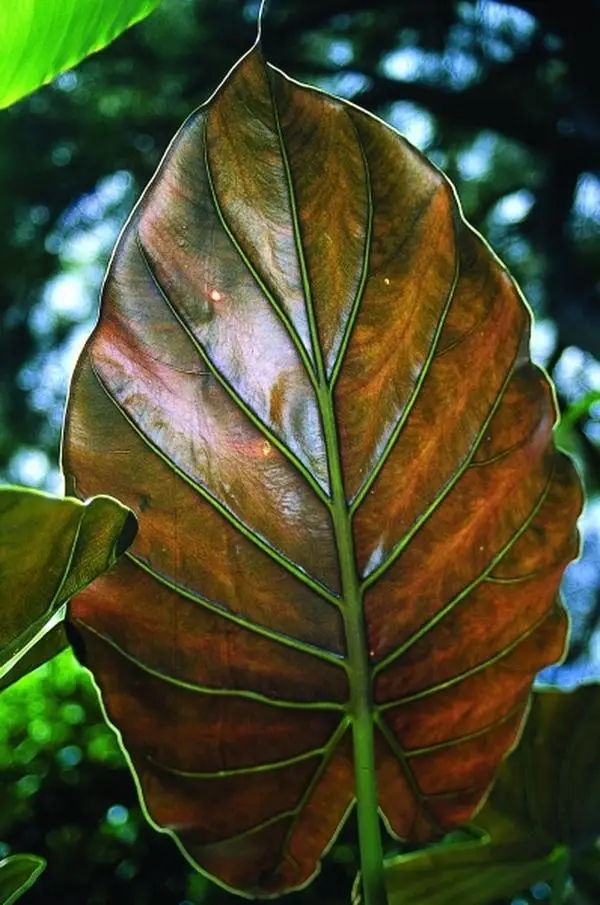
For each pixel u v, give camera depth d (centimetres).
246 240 104
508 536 113
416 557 112
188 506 107
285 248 104
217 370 105
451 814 121
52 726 341
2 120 731
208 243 103
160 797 113
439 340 107
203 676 111
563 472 113
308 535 110
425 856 141
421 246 104
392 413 108
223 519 108
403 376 107
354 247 104
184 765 113
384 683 114
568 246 605
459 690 117
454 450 110
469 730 119
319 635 112
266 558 110
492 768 121
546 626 117
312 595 111
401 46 684
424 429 109
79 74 696
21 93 103
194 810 115
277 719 114
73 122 736
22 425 909
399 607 113
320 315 105
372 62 688
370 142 103
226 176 102
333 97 102
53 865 329
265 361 106
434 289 106
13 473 948
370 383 107
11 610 95
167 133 730
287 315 105
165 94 718
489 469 111
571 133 631
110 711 111
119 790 339
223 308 104
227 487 107
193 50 662
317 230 104
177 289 104
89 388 104
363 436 108
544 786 144
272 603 111
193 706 112
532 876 145
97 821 335
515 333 108
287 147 102
